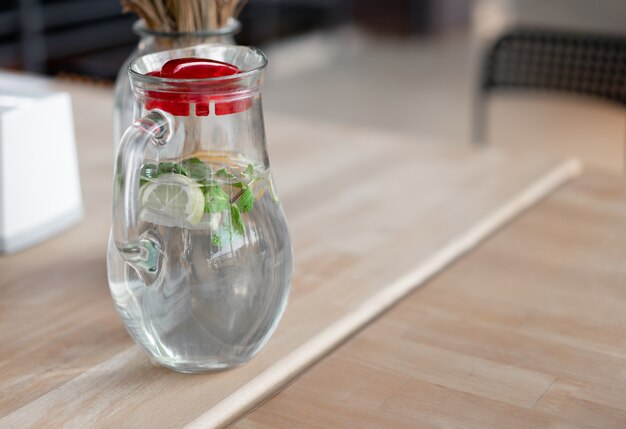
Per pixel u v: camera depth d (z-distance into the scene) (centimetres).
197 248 96
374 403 100
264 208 99
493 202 139
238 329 99
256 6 558
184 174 95
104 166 152
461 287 120
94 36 446
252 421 98
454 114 494
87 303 116
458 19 703
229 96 95
